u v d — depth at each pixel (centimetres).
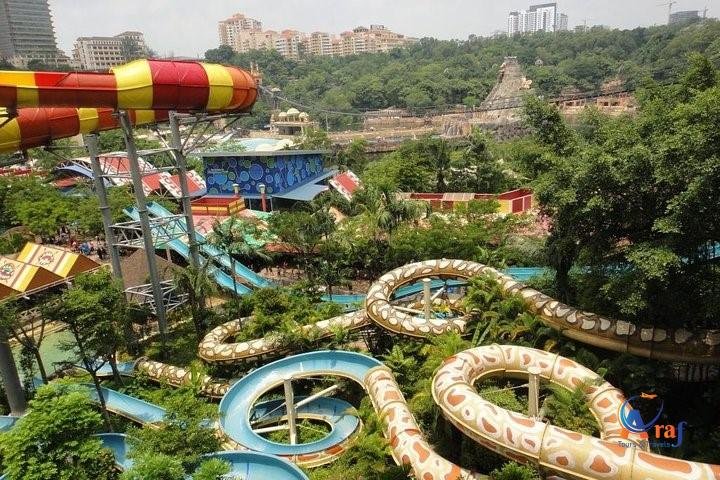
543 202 3512
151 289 4997
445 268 4438
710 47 13000
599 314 3388
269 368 3747
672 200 2667
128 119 4434
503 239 5603
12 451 2541
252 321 4497
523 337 3597
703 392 3086
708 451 2672
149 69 4053
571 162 3344
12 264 4616
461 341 3538
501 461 2800
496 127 15575
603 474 2166
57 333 5247
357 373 3634
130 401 3850
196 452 2659
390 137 17275
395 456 2717
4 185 9019
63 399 2697
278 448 3114
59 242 8312
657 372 2967
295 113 19925
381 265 5834
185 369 4119
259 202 8112
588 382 2870
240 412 3422
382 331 4234
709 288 2812
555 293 3925
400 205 5519
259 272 6444
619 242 3350
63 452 2588
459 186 8644
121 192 8406
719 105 2475
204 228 6762
